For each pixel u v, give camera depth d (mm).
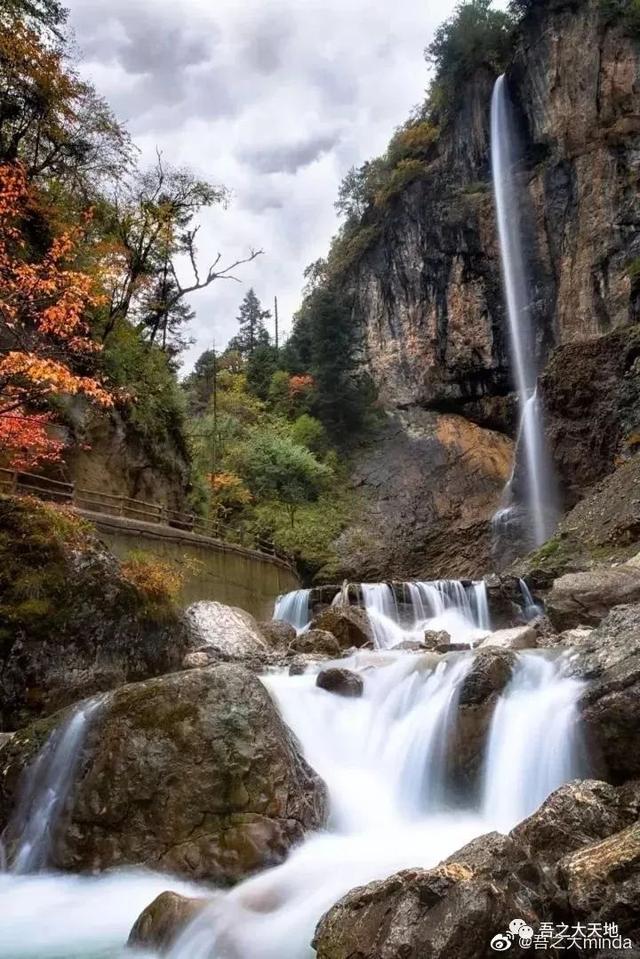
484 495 42781
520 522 37250
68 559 12211
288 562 32688
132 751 7398
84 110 23703
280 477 42531
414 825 8125
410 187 53000
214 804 7109
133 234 25984
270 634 18844
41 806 7680
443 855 6867
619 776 7242
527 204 46188
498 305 47344
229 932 5254
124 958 5465
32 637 11281
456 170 51500
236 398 51375
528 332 45406
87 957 5535
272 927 5371
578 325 42375
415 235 51938
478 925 4031
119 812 7160
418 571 40531
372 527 42469
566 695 8031
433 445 46969
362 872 6414
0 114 21750
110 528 16641
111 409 21562
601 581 13789
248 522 39938
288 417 51781
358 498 44719
